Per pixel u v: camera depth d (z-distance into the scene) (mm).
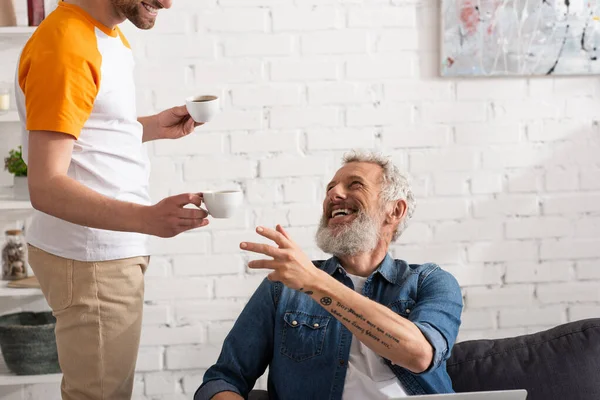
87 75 1883
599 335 2023
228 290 3004
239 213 2994
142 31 2900
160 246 2971
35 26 2754
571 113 3068
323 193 3010
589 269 3115
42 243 2070
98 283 2043
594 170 3092
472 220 3064
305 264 1750
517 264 3092
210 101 2080
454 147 3043
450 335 1920
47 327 2701
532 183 3078
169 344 2994
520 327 3107
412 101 3016
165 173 2957
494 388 2000
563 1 2994
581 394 1950
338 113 2996
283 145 2988
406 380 1969
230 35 2936
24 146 2082
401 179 2180
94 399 2082
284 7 2943
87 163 1988
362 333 1790
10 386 2982
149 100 2922
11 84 2896
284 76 2967
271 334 2107
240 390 2055
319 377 2006
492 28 2980
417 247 3055
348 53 2979
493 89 3039
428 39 3000
